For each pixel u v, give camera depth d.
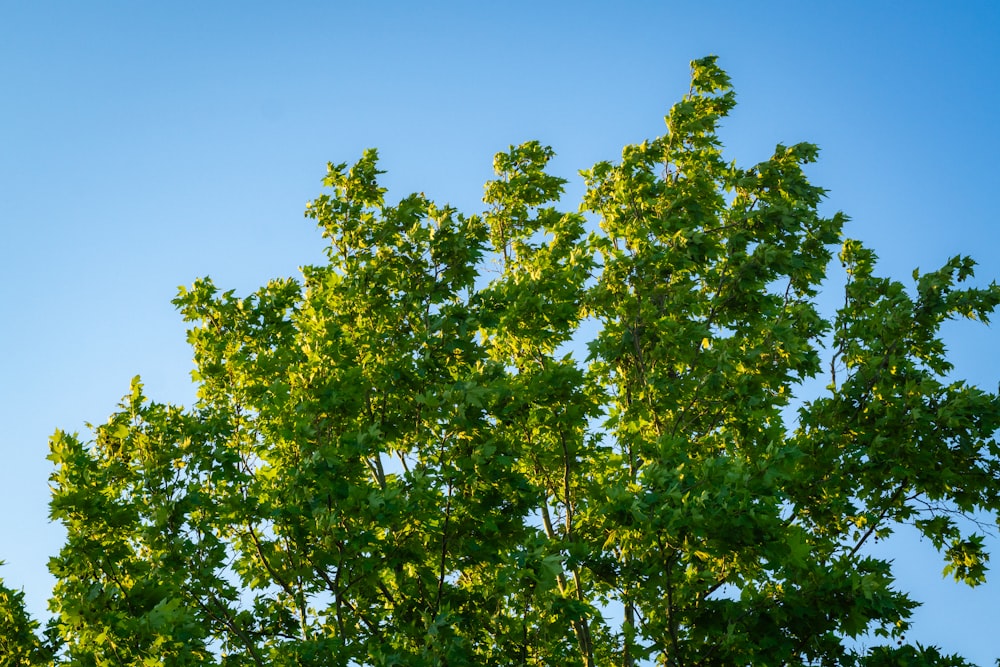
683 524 9.12
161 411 11.93
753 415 12.41
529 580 10.45
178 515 11.13
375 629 11.83
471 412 11.30
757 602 10.11
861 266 16.06
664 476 9.65
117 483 11.62
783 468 9.45
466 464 11.04
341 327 13.41
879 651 10.89
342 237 15.52
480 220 14.13
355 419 12.09
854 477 12.55
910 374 13.11
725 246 14.22
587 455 13.38
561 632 11.62
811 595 9.77
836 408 13.05
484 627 12.06
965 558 12.68
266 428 12.15
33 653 11.03
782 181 15.27
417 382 12.31
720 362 12.66
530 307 12.98
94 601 9.87
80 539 10.20
